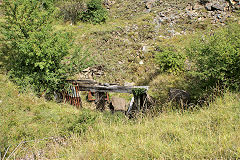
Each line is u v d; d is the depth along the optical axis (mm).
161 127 5246
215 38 7016
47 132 5555
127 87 7727
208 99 6887
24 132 5320
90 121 5871
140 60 12320
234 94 6207
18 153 4457
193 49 7715
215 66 6699
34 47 7484
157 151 3883
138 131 5145
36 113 6570
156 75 11086
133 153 3979
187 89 9320
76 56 9102
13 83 7863
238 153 3322
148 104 7633
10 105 6578
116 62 12305
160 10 16734
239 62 6371
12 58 9188
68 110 7281
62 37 8812
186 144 3957
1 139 4703
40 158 4422
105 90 8180
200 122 5004
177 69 10789
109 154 4027
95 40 13836
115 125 5930
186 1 17000
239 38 6977
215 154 3453
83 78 11234
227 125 4531
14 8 8070
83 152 4230
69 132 5449
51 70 8266
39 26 8516
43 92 8031
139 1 19250
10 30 8117
